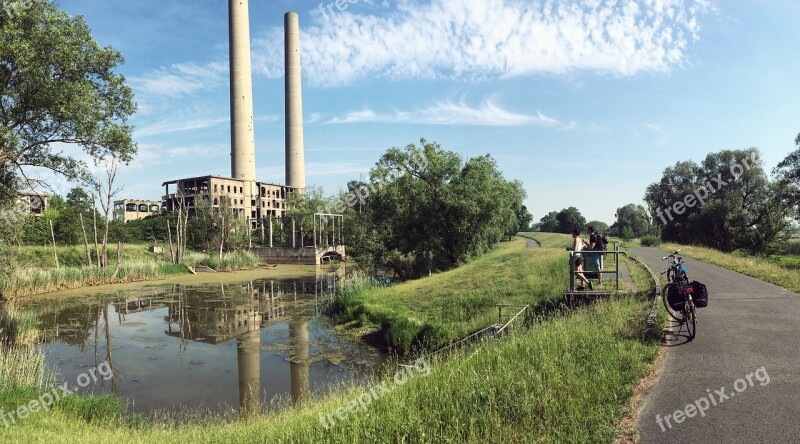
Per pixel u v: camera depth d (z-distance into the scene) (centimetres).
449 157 3725
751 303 1154
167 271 5153
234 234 7938
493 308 1602
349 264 6291
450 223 3691
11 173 1927
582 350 739
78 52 1705
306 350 1822
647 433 506
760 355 746
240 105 9744
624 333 848
